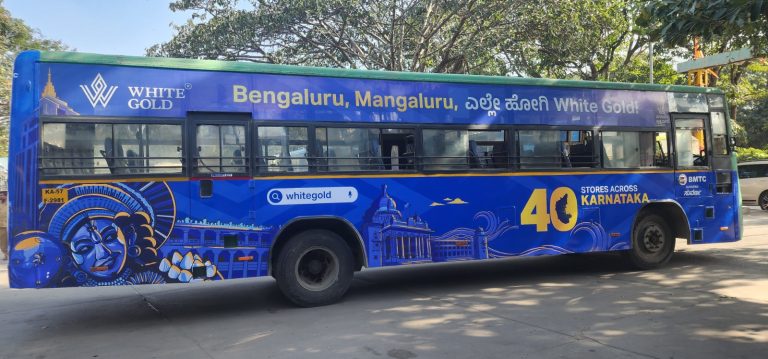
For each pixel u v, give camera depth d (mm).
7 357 4832
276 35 20125
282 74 6387
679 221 8625
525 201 7492
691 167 8641
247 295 7496
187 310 6625
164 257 5793
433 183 7004
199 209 5934
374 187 6703
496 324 5516
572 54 20469
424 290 7406
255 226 6156
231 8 19938
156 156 5797
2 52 21562
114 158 5637
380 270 9227
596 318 5676
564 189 7730
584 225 7848
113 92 5680
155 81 5852
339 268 6594
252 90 6242
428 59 21016
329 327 5547
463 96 7258
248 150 6168
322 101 6531
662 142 8477
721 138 8938
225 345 5031
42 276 5344
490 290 7305
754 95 24250
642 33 6453
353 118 6656
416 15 20062
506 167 7418
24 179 5344
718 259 9453
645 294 6797
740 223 8938
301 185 6363
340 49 21000
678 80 26281
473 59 19109
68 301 7367
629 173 8180
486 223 7246
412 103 6973
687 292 6867
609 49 22531
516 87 7574
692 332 5109
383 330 5379
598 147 7984
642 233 8453
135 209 5695
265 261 6195
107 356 4797
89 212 5535
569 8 17984
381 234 6711
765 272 8180
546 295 6871
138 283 5703
